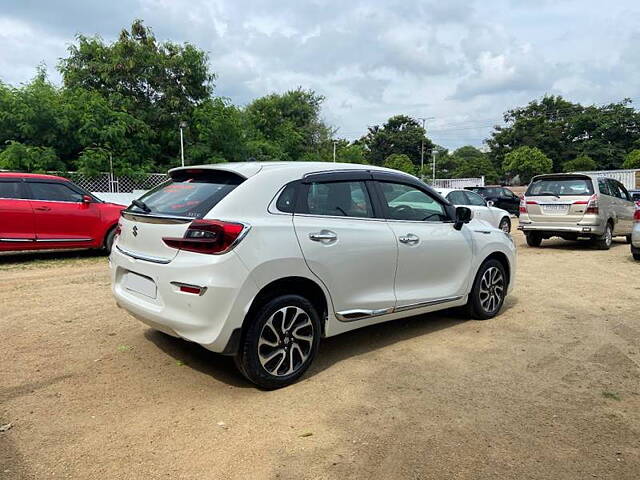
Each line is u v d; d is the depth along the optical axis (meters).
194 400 3.55
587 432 3.18
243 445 2.98
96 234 9.86
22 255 10.23
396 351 4.60
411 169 59.38
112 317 5.52
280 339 3.75
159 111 20.50
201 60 21.83
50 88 17.94
